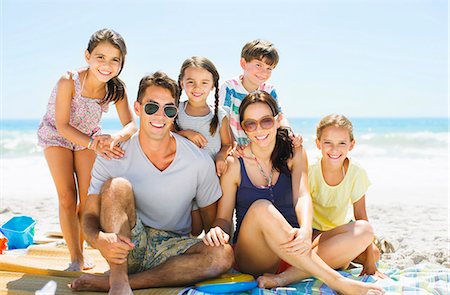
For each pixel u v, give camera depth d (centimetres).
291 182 439
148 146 409
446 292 386
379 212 946
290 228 375
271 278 388
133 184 408
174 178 411
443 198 1136
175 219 426
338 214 468
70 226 473
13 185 1416
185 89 498
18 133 3444
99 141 412
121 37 472
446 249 608
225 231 418
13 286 390
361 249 409
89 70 474
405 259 541
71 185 482
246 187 434
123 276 358
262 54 553
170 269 383
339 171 457
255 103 420
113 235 356
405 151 2334
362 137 2752
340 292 379
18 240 567
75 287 381
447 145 2516
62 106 466
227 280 383
